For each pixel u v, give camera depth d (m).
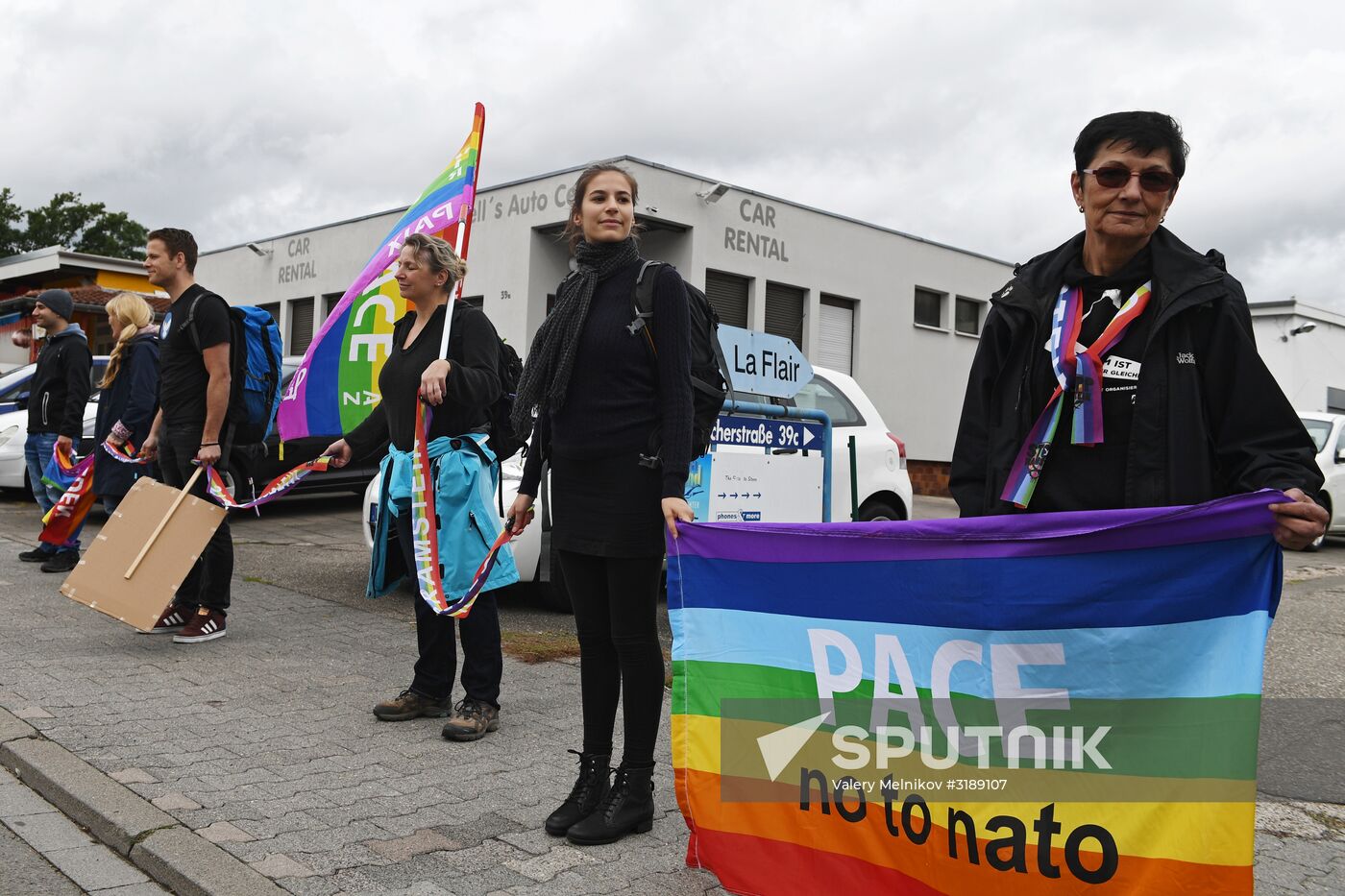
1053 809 2.36
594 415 3.20
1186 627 2.26
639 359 3.19
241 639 5.86
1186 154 2.32
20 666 5.10
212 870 2.95
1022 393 2.47
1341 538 15.50
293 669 5.23
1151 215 2.30
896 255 24.23
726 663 2.82
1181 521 2.23
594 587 3.32
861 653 2.63
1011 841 2.40
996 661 2.45
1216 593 2.23
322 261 25.11
